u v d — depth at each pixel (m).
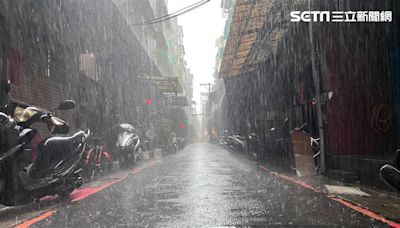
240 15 12.09
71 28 12.67
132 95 23.48
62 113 12.78
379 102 9.45
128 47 17.50
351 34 9.59
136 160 14.23
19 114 5.67
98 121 17.06
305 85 14.00
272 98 19.92
